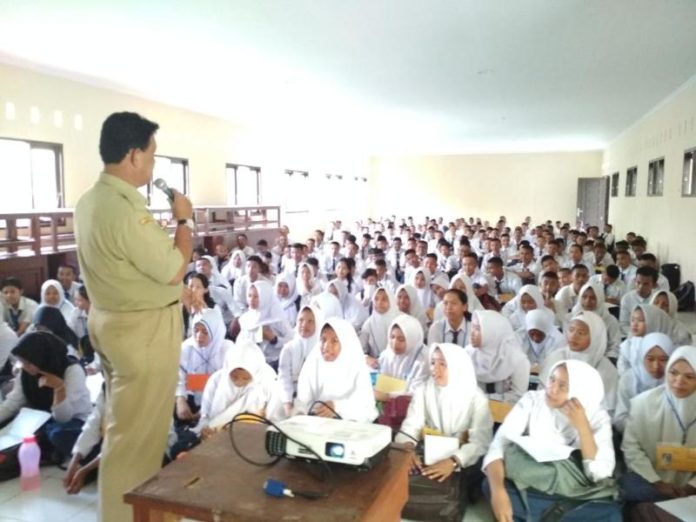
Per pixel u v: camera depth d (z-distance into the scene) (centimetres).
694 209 626
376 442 96
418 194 1648
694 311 618
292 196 1174
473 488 233
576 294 462
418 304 416
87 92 643
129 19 426
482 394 239
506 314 407
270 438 99
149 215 130
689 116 646
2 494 229
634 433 223
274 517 79
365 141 1323
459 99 753
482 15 410
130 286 128
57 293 414
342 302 466
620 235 1146
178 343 140
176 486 89
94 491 232
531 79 627
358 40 473
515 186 1555
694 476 204
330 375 256
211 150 884
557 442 208
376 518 88
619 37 465
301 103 789
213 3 389
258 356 255
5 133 551
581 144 1362
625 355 303
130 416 133
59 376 260
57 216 537
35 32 460
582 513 192
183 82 648
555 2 385
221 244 762
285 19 421
